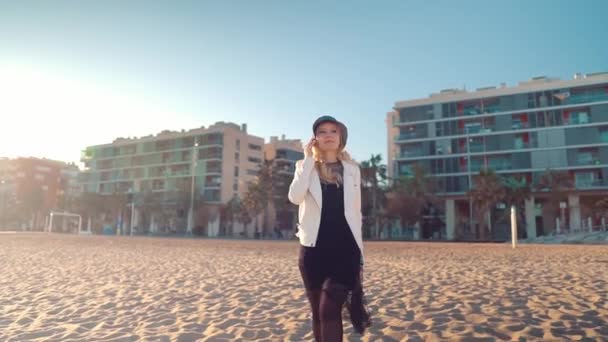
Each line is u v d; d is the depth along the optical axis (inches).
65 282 334.6
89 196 3221.0
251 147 3275.1
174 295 268.8
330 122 114.3
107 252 713.6
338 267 103.1
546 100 2162.9
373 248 917.2
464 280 331.0
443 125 2367.1
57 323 194.5
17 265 479.5
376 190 2250.2
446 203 2309.3
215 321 194.5
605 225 1785.2
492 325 174.7
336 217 106.6
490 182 1923.0
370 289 287.6
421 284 309.9
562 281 313.7
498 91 2260.1
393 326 178.7
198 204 2883.9
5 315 212.7
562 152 2110.0
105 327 186.5
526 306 214.7
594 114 2071.9
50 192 4065.0
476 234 2321.6
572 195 2034.9
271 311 214.1
